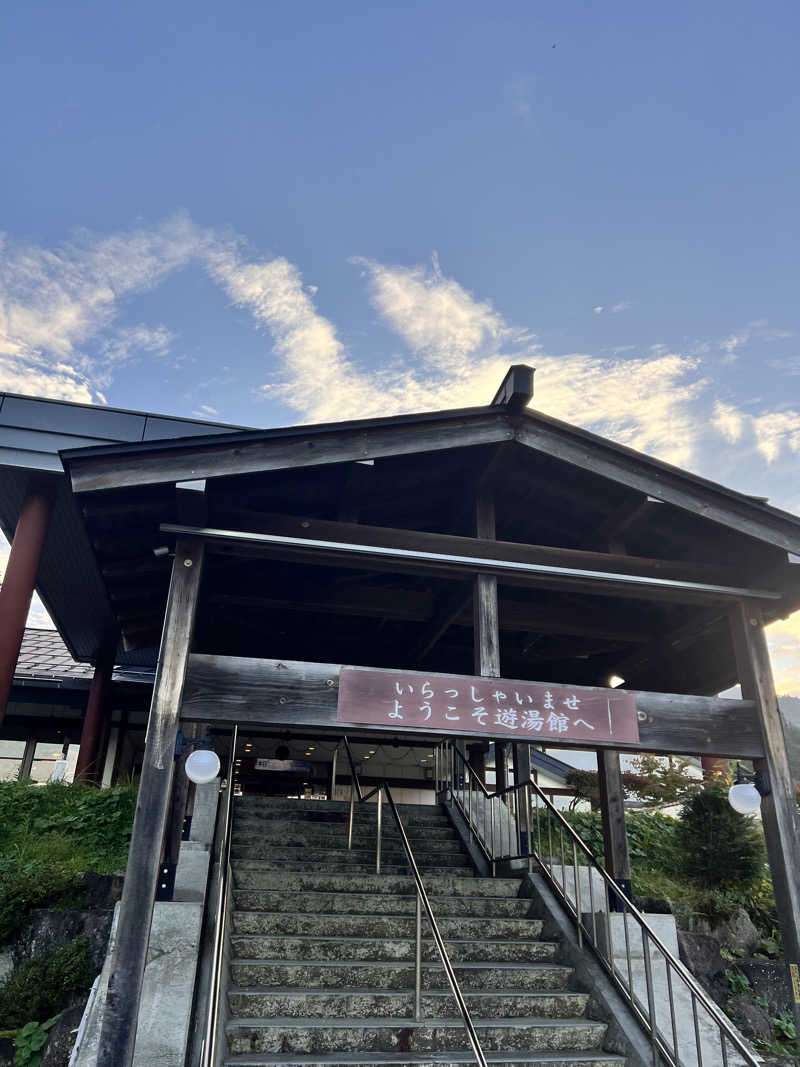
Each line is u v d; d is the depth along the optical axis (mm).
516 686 6344
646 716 6551
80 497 6012
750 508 7070
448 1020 5922
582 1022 6121
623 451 6898
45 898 7418
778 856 6406
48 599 12469
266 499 7051
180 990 5746
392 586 9680
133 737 16656
